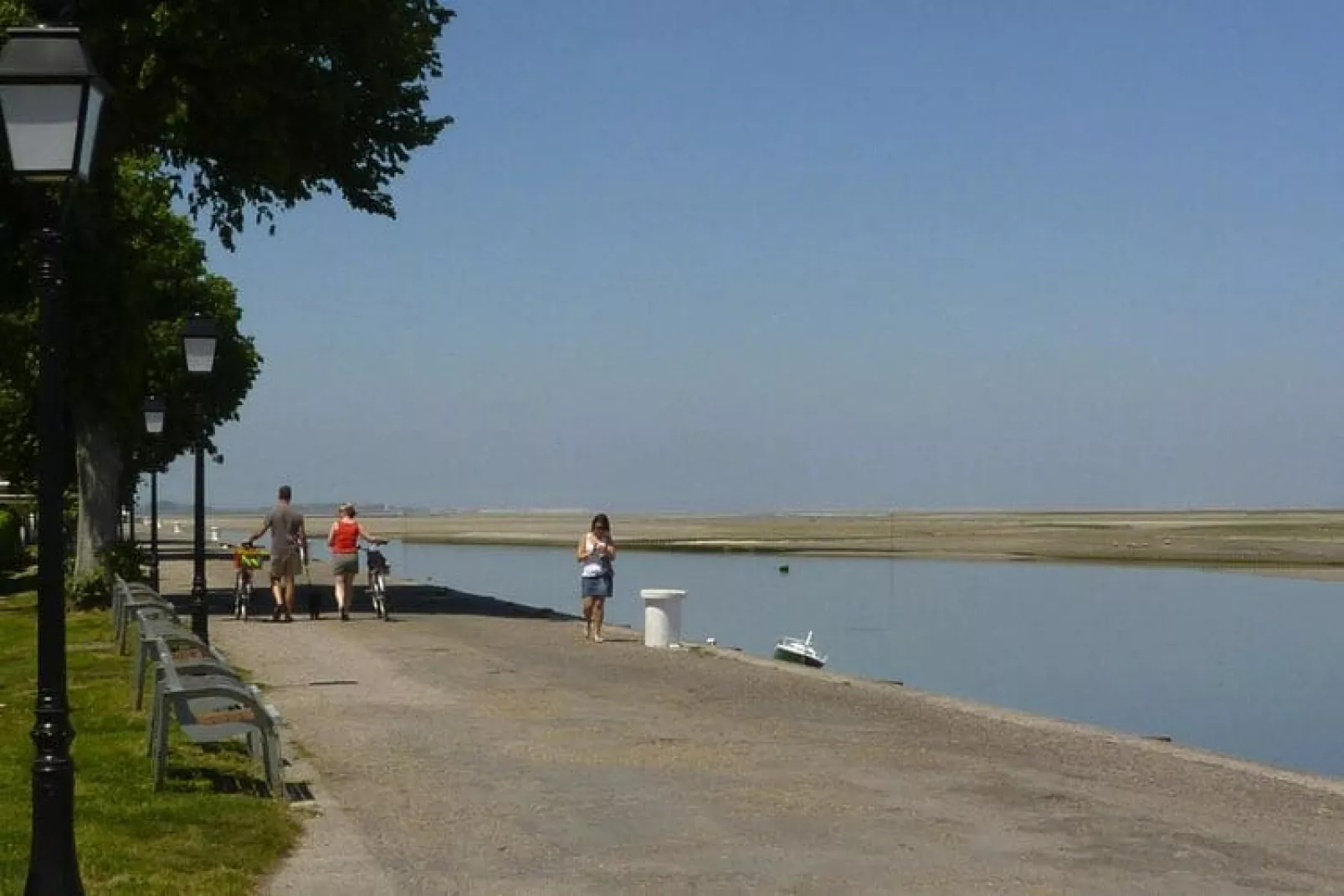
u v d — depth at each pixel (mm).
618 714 19203
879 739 17516
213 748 15422
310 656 26266
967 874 10758
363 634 31062
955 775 15023
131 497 74688
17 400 61188
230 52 31734
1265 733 27891
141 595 28078
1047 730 18656
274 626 33281
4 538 57781
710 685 22828
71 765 8797
